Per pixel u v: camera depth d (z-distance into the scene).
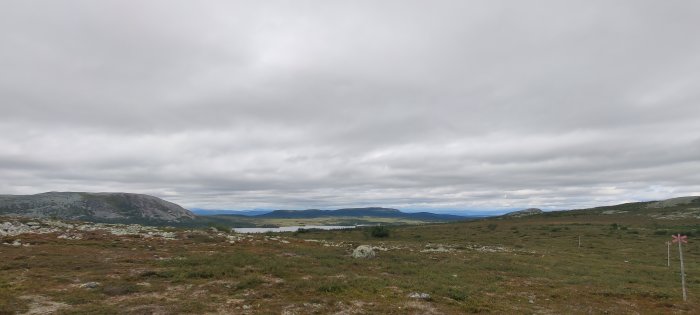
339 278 28.48
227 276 27.66
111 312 18.00
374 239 84.75
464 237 88.44
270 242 52.81
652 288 30.55
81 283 23.78
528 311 21.56
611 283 32.12
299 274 29.91
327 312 19.48
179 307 19.22
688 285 33.03
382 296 23.16
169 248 41.66
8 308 18.06
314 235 95.62
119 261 31.77
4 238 39.44
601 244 71.81
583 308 23.17
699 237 78.44
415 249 56.91
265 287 24.62
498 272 36.28
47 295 20.70
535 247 68.69
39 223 50.59
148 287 23.44
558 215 156.25
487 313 20.80
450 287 27.05
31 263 28.95
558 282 31.75
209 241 49.41
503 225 119.44
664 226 99.19
